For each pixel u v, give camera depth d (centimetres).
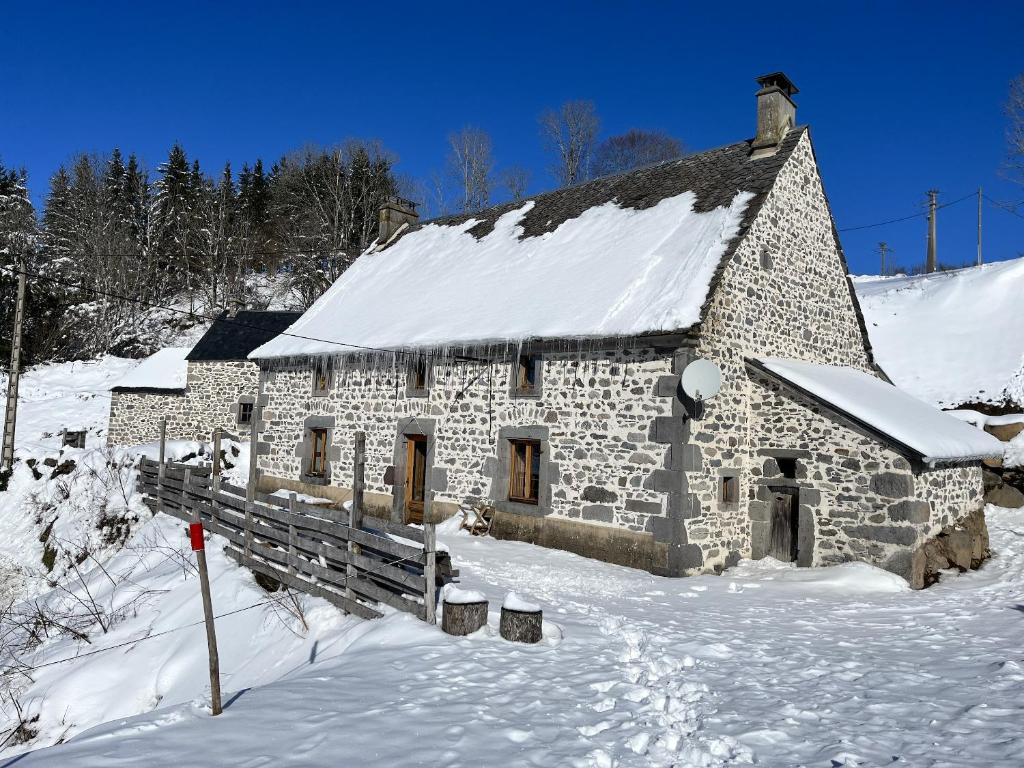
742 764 402
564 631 686
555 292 1308
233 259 4506
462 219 1942
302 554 938
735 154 1410
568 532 1169
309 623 797
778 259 1280
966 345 1930
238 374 2439
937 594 962
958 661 615
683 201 1359
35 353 3391
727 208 1243
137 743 449
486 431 1313
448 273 1669
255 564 993
